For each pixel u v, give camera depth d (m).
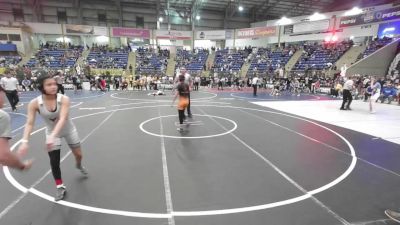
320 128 8.49
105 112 11.03
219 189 4.16
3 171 4.70
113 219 3.31
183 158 5.54
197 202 3.75
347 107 12.50
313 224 3.25
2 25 29.94
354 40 30.64
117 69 29.70
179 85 8.05
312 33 31.23
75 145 4.15
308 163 5.35
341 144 6.72
